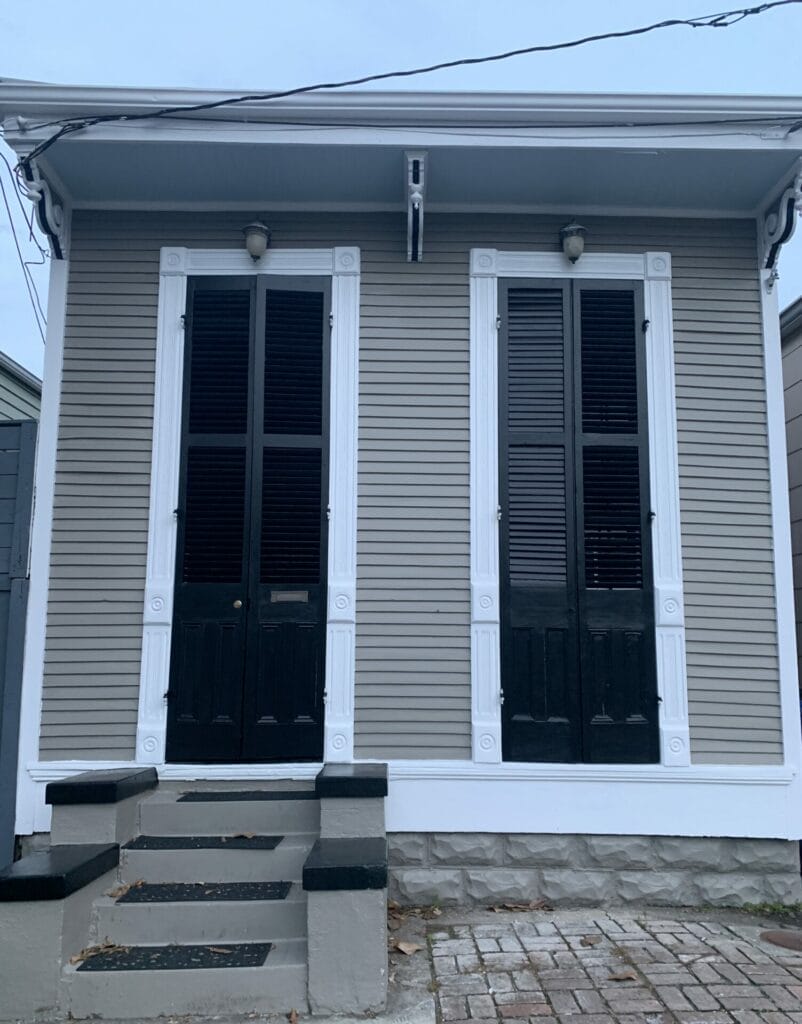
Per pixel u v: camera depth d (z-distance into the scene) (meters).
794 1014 3.36
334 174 4.97
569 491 5.03
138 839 4.33
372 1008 3.46
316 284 5.20
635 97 4.62
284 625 4.91
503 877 4.67
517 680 4.87
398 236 5.24
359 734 4.80
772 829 4.72
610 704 4.85
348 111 4.64
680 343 5.19
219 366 5.12
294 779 4.76
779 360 5.16
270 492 5.02
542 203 5.23
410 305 5.18
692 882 4.70
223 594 4.93
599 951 4.01
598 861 4.70
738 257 5.26
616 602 4.94
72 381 5.08
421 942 4.14
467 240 5.23
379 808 4.09
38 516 4.94
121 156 4.79
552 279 5.21
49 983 3.48
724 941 4.15
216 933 3.84
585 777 4.75
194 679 4.85
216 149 4.73
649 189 5.09
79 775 4.46
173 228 5.24
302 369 5.14
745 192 5.10
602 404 5.12
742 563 5.00
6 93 4.57
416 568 4.96
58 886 3.50
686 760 4.79
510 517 5.01
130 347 5.12
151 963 3.58
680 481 5.06
